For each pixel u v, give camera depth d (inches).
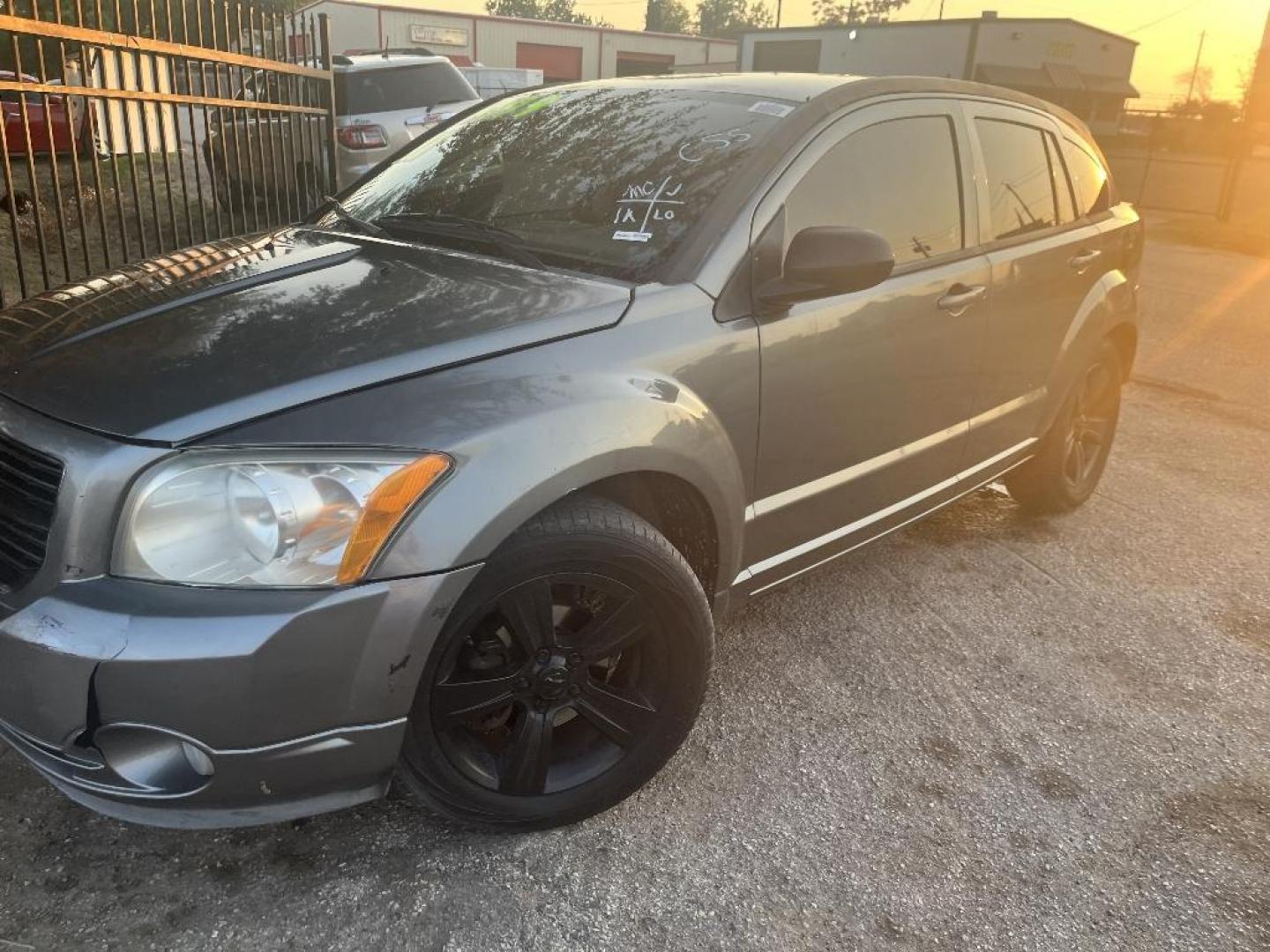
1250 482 203.9
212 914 84.0
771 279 104.7
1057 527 177.3
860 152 118.3
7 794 95.1
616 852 94.2
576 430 83.5
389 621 75.2
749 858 94.5
